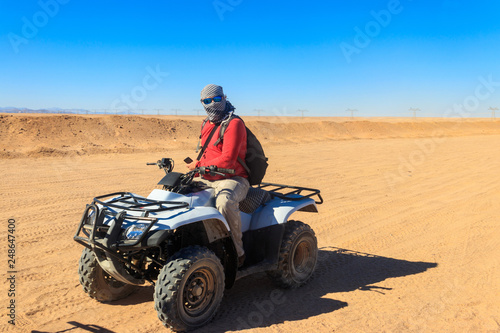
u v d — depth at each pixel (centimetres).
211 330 427
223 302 498
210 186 480
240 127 471
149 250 451
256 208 524
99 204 457
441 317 464
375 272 603
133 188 1134
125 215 415
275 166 1681
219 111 472
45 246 670
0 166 1474
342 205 1034
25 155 1753
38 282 536
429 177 1510
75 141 2581
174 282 402
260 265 499
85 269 463
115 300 495
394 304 496
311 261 562
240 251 470
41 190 1084
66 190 1091
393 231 816
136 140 2867
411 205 1048
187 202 443
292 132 4159
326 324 443
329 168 1691
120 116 3334
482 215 945
